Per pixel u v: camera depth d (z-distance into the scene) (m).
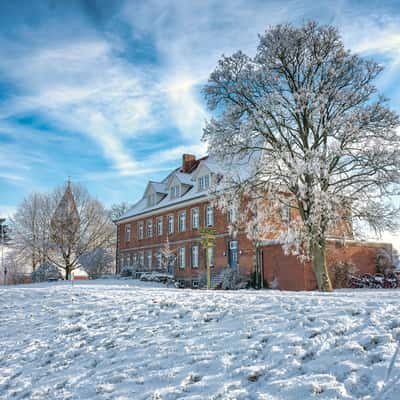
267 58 21.12
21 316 12.66
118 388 6.14
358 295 10.56
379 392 4.64
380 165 18.62
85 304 12.79
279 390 5.09
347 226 20.45
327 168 18.77
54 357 8.25
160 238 41.34
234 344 6.86
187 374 6.11
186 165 43.97
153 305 10.95
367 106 19.56
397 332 6.07
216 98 22.16
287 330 7.02
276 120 20.50
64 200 49.03
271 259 26.72
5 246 51.31
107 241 53.81
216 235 32.44
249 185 20.59
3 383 7.29
